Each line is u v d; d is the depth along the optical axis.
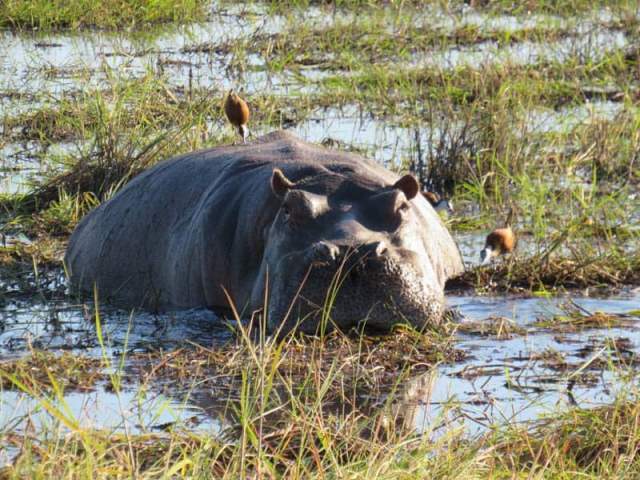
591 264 20.28
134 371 15.43
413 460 11.48
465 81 34.34
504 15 47.62
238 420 13.44
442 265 19.27
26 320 18.44
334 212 17.30
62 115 30.50
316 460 11.37
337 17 46.34
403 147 28.58
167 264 19.73
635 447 12.23
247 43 40.62
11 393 14.36
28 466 10.68
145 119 28.39
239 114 23.47
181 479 11.29
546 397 14.30
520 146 26.86
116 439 12.32
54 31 44.97
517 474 11.59
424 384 14.90
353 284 16.34
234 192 19.06
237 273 18.31
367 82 35.56
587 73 36.81
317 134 29.86
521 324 17.67
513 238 20.45
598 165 27.22
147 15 46.19
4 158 28.34
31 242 23.33
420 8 48.75
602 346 16.47
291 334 16.50
